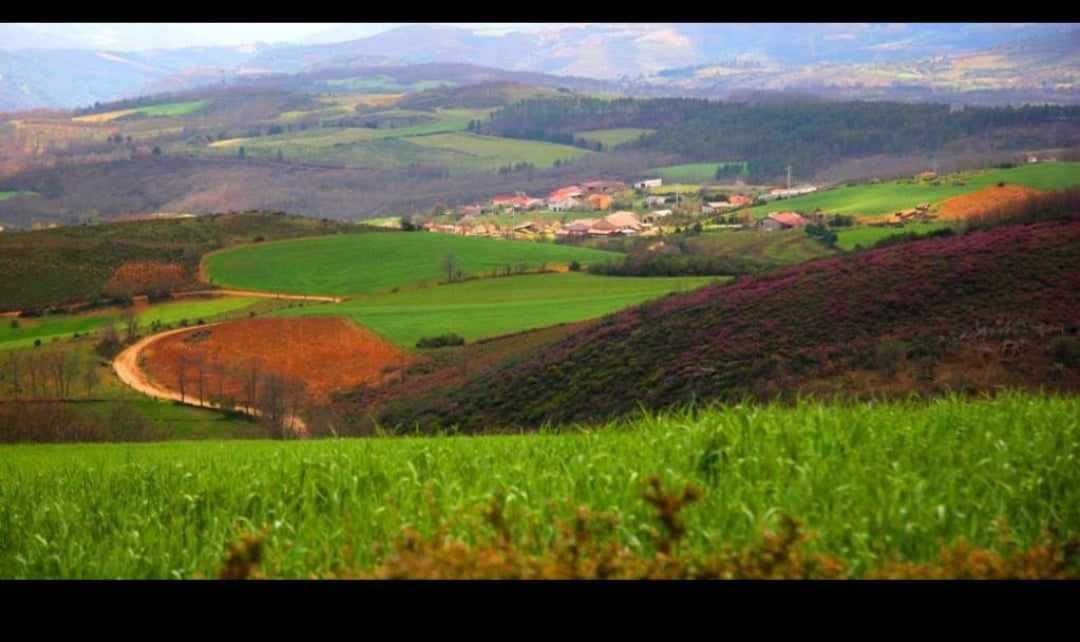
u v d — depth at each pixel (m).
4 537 16.23
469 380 94.62
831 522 11.98
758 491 13.27
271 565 12.59
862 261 89.38
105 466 24.67
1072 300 72.31
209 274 190.75
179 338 136.12
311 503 15.42
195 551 13.83
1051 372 60.25
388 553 12.08
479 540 11.85
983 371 62.22
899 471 13.97
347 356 122.75
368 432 84.88
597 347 87.75
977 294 76.50
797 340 76.38
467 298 155.00
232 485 17.48
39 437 88.50
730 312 85.25
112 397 106.06
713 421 17.25
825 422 17.00
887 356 67.06
